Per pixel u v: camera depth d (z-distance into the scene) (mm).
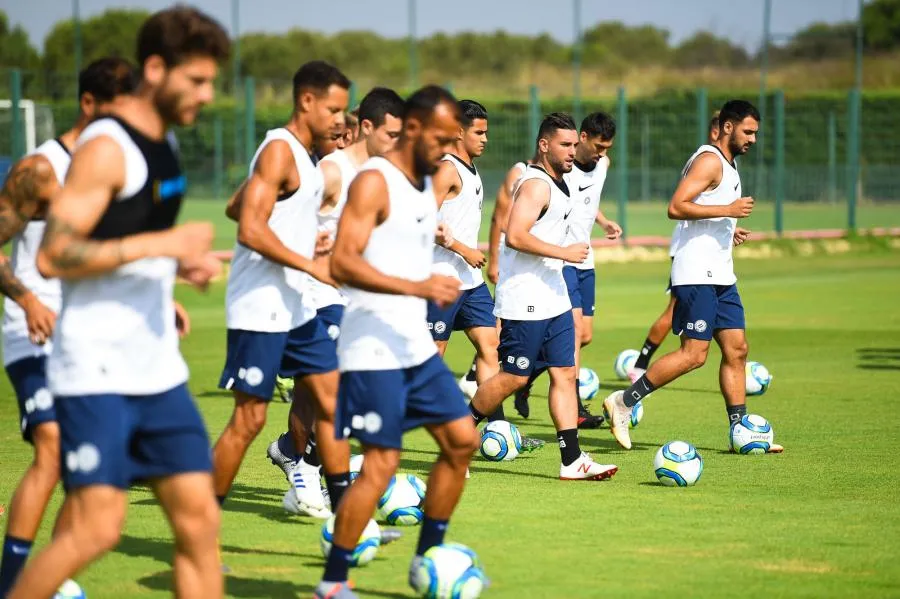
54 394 6160
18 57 64938
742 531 9531
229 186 49969
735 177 13492
